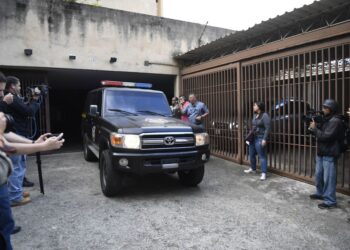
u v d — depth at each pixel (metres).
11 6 7.89
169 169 4.72
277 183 5.82
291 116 6.09
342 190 5.13
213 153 8.73
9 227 2.04
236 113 7.73
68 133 17.23
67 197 5.01
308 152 5.84
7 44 7.89
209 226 3.84
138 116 5.64
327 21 5.96
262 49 6.54
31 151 2.03
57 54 8.48
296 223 3.93
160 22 10.08
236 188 5.51
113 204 4.65
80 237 3.54
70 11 8.60
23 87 8.68
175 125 5.03
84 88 16.59
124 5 15.27
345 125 4.37
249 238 3.51
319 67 5.48
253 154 6.62
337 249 3.25
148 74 10.40
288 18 6.04
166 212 4.30
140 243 3.38
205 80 9.09
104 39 9.15
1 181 1.89
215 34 11.21
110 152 4.72
